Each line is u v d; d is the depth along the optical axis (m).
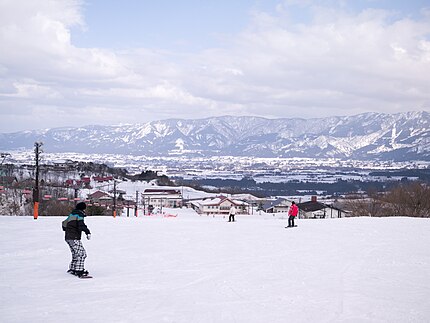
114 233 24.42
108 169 172.50
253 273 13.57
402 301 10.31
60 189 89.00
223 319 8.89
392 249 18.78
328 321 8.79
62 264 14.42
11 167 83.88
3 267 13.81
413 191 63.84
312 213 85.56
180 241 21.28
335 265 14.95
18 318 8.74
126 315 9.08
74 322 8.55
